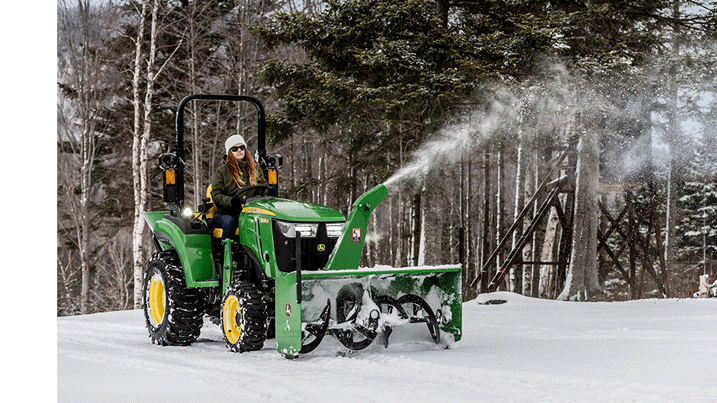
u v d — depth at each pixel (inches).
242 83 1039.6
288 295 220.5
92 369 202.5
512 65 574.6
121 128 1146.0
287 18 621.3
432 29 598.5
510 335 288.5
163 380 181.8
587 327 314.8
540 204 1019.9
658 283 817.5
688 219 1460.4
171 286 267.7
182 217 274.4
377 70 576.1
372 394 159.6
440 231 679.1
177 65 1080.2
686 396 150.3
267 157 289.3
